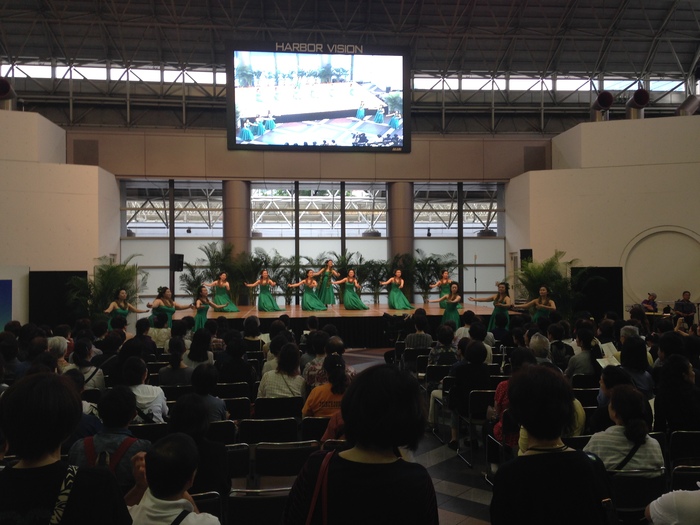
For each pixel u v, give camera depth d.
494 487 2.05
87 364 6.02
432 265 19.78
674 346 5.55
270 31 21.30
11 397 1.85
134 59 21.55
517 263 20.22
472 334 7.57
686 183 17.73
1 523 1.75
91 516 1.76
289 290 19.98
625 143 18.28
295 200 21.52
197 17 20.44
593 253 18.45
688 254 17.70
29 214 16.45
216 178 20.61
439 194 23.45
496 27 21.34
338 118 20.03
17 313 14.20
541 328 8.89
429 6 20.72
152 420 4.51
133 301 15.56
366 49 20.06
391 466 1.78
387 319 14.05
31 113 16.59
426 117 23.14
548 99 23.28
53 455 1.90
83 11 19.81
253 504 3.24
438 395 7.18
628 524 3.55
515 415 2.14
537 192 19.02
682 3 20.64
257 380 7.48
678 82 23.42
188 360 6.59
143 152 20.22
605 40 21.94
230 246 19.61
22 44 20.66
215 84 22.03
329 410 4.89
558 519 1.93
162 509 2.09
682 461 3.81
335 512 1.71
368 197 23.20
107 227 18.36
